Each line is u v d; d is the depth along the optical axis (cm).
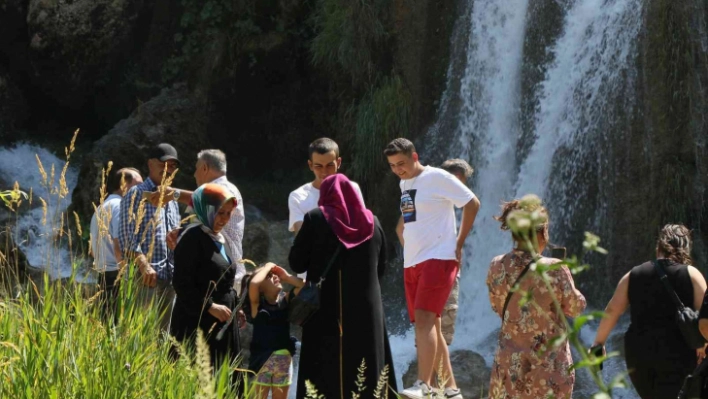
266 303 998
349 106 2738
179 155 2966
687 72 2130
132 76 3269
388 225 2555
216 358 866
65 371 634
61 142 3312
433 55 2611
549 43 2383
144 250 1095
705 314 866
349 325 945
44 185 786
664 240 971
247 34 2977
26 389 607
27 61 3200
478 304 2306
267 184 3050
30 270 2061
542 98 2378
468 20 2555
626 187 2180
